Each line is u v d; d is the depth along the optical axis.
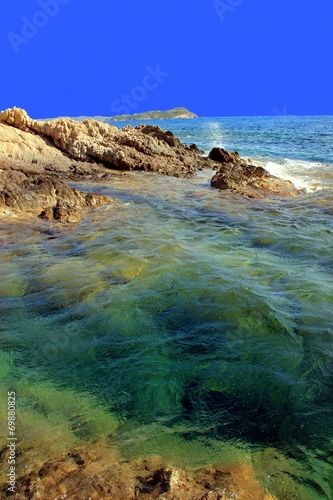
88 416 3.86
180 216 11.01
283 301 6.02
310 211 11.45
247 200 12.98
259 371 4.48
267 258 7.82
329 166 19.98
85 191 14.50
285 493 3.01
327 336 5.10
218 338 5.13
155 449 3.44
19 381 4.39
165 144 23.66
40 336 5.24
